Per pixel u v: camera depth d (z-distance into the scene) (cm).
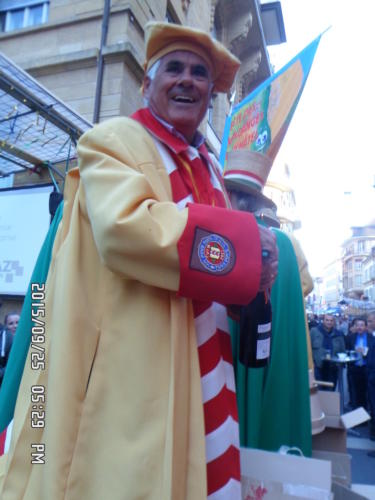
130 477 76
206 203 105
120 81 561
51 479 77
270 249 87
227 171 153
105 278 90
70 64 582
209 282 79
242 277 81
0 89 398
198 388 85
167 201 91
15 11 665
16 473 86
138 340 83
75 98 577
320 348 689
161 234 79
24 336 117
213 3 991
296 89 132
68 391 82
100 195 81
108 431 81
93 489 79
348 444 519
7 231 515
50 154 548
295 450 146
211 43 107
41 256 130
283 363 157
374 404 536
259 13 1137
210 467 87
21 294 498
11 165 582
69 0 609
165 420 79
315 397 178
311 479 110
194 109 107
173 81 105
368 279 6444
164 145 104
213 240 81
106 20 577
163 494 75
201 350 92
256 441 146
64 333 84
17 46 630
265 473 113
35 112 438
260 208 157
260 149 149
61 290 88
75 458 80
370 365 550
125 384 82
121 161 87
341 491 142
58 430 80
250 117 157
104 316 88
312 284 205
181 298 87
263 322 103
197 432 82
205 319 94
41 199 513
